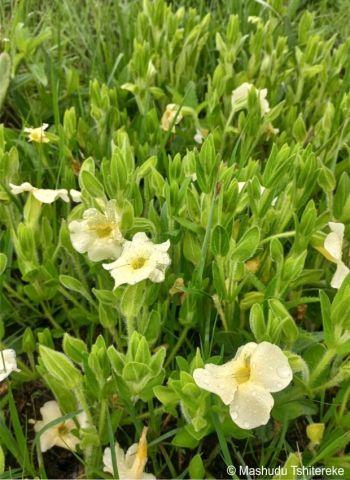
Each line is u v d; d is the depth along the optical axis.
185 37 0.51
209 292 0.33
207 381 0.23
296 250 0.32
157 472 0.29
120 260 0.27
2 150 0.34
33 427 0.32
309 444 0.29
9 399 0.27
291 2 0.63
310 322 0.36
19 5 0.54
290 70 0.51
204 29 0.53
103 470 0.28
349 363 0.27
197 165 0.31
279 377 0.23
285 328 0.27
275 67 0.51
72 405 0.28
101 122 0.43
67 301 0.37
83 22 0.61
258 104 0.41
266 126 0.45
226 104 0.49
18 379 0.32
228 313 0.32
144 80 0.46
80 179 0.32
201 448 0.31
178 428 0.28
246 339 0.33
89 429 0.27
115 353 0.26
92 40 0.56
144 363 0.25
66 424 0.29
